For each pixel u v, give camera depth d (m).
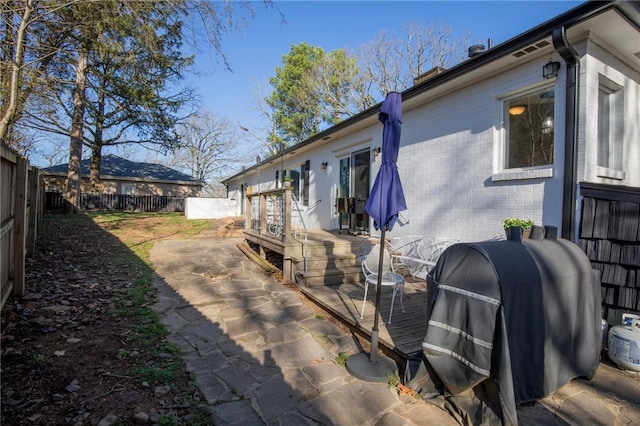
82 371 2.76
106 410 2.30
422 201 6.05
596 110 3.82
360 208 7.53
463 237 5.22
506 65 4.49
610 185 3.46
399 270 6.30
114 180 25.44
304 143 9.53
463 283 2.41
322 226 9.63
